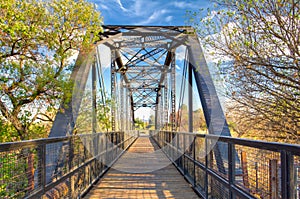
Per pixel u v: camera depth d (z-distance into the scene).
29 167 1.74
